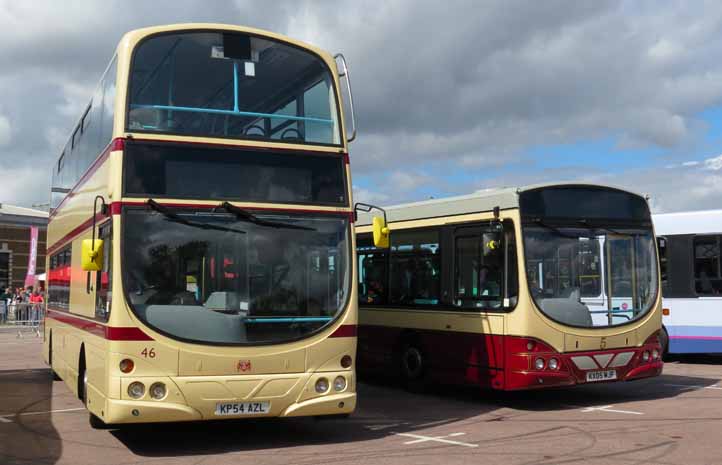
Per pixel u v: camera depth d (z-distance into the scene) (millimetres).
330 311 9234
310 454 8781
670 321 18219
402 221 14680
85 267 8961
